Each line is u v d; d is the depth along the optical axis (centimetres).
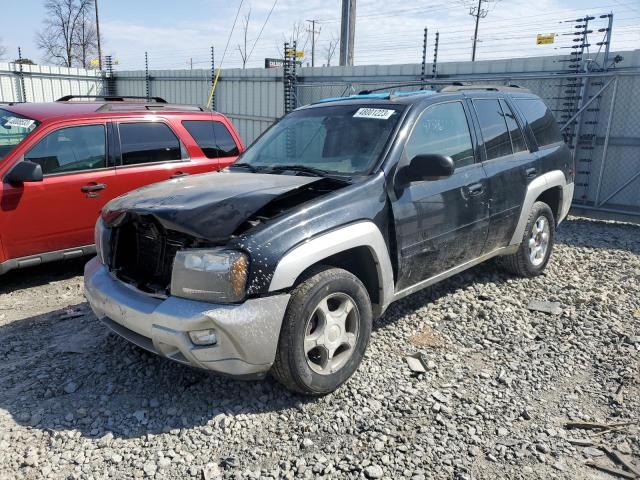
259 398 353
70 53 4384
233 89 1561
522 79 988
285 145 467
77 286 583
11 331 462
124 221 367
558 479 282
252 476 282
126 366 395
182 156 672
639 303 518
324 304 341
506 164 506
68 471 287
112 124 616
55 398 355
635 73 884
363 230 361
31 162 532
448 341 436
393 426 325
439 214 423
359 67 1230
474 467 290
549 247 595
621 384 372
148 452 302
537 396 359
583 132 967
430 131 438
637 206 931
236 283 310
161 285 347
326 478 281
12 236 546
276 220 331
